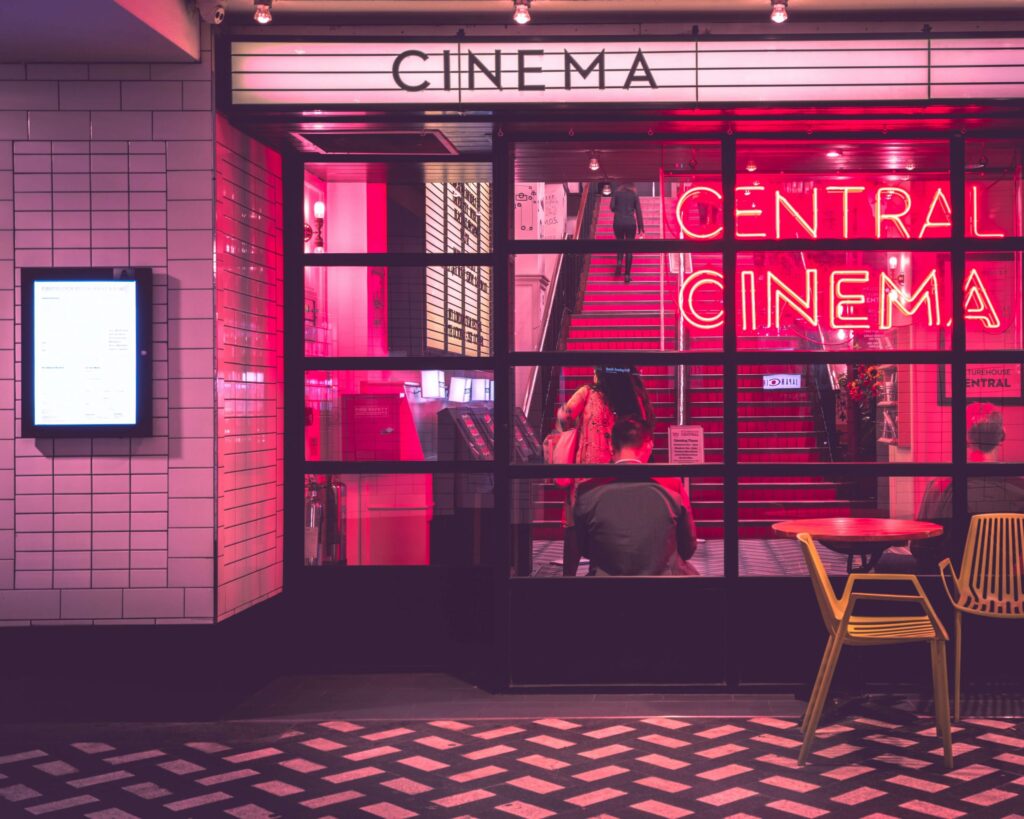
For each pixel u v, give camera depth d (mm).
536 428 5934
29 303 5281
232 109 5398
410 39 5461
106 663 5328
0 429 5363
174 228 5332
